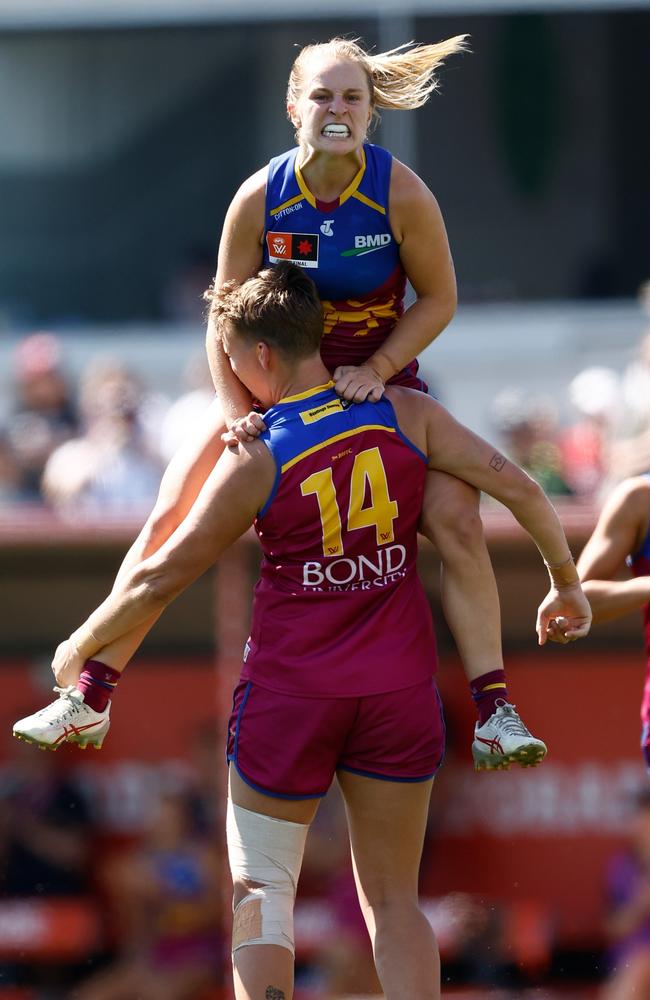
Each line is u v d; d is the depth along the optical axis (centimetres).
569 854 2161
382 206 1270
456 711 2183
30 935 2208
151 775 2206
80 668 1372
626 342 3244
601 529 1582
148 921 2200
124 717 2198
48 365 3045
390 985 1295
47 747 1348
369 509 1278
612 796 2161
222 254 1327
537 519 1332
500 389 3259
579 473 2805
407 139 3269
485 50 3266
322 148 1235
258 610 1323
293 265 1293
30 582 2125
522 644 2164
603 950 2130
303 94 1255
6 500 2888
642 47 3272
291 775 1294
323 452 1269
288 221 1281
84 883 2220
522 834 2169
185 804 2203
